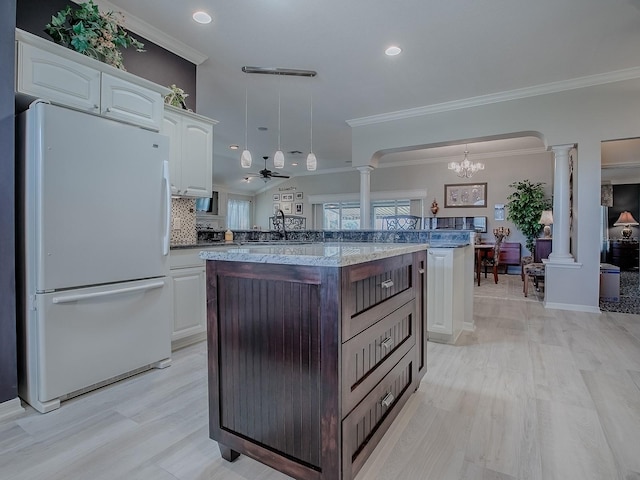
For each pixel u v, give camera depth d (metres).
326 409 1.22
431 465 1.44
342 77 4.06
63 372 1.93
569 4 2.72
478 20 2.95
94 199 2.04
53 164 1.85
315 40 3.28
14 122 1.85
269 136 6.74
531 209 7.12
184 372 2.40
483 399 2.00
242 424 1.43
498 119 4.57
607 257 9.09
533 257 6.97
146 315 2.36
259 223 11.83
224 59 3.64
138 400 2.00
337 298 1.18
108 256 2.12
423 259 2.12
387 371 1.61
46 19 2.42
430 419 1.79
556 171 4.34
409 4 2.73
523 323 3.65
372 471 1.40
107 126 2.10
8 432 1.68
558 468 1.41
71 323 1.96
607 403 1.94
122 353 2.22
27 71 1.87
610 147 6.13
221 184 10.80
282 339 1.31
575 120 4.15
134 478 1.37
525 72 3.91
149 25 3.00
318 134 6.57
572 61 3.65
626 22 2.95
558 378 2.28
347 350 1.24
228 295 1.45
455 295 3.00
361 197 5.70
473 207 8.10
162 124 2.55
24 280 1.90
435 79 4.10
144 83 2.41
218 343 1.48
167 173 2.44
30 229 1.86
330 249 1.68
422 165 8.67
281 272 1.30
